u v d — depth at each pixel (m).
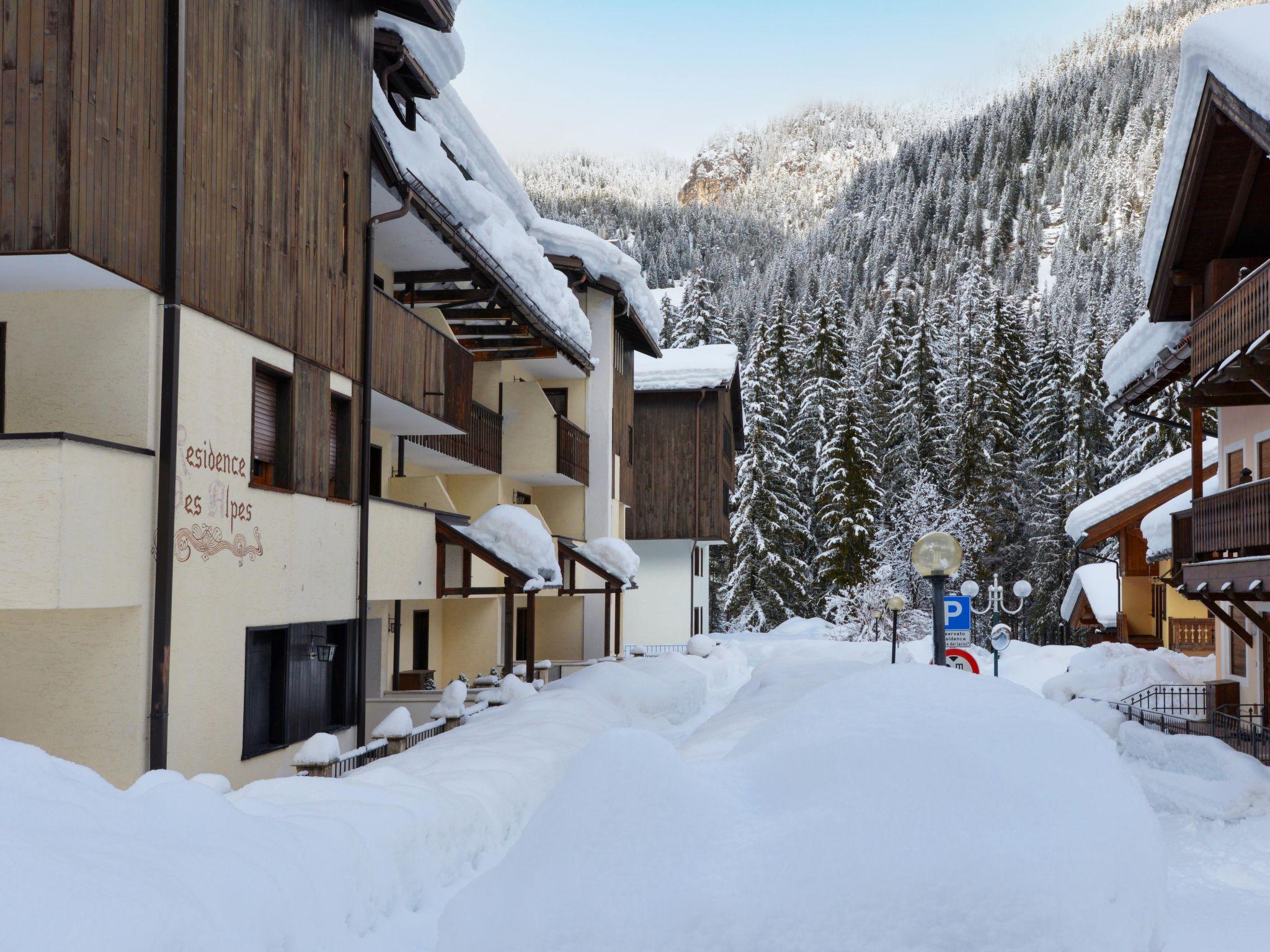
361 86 14.62
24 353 9.53
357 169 14.46
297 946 4.97
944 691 3.75
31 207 8.34
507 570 17.86
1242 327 14.48
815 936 2.90
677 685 21.33
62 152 8.33
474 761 10.74
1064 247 155.12
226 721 10.69
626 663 24.03
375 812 7.11
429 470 24.39
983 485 54.06
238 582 10.96
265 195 11.66
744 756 3.83
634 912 3.04
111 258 8.85
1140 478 32.75
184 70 9.83
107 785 5.21
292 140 12.36
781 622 54.19
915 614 45.47
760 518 54.75
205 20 10.29
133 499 9.19
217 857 4.85
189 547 9.95
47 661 9.41
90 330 9.47
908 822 3.13
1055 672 30.41
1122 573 33.00
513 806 9.65
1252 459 17.97
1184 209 16.81
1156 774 14.71
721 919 2.97
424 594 17.38
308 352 12.81
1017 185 192.38
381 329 15.50
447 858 7.82
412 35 16.42
